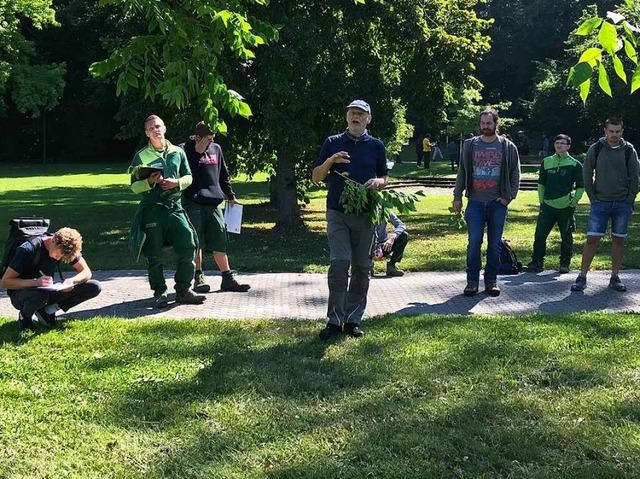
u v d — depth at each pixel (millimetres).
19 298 6027
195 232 7535
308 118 14008
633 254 10641
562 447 3750
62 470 3561
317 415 4211
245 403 4410
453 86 15758
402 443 3779
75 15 47125
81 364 5164
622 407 4230
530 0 56938
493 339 5703
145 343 5691
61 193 25922
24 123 52969
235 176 17812
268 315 6938
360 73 14047
